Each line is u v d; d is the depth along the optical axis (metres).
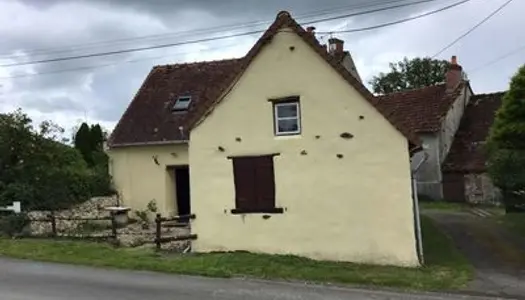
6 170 24.14
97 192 27.45
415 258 16.28
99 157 35.41
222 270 15.07
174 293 12.43
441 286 13.57
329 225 17.14
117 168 27.92
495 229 22.47
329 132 17.19
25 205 23.83
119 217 24.73
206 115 18.56
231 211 18.22
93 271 15.20
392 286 13.64
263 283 13.81
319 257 17.19
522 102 23.00
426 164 36.38
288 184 17.61
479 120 39.00
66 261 16.64
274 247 17.70
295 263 16.11
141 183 27.31
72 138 42.44
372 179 16.77
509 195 27.23
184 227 24.22
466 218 26.16
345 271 15.20
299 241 17.44
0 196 23.41
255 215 17.95
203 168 18.58
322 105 17.27
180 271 15.10
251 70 18.06
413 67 73.44
